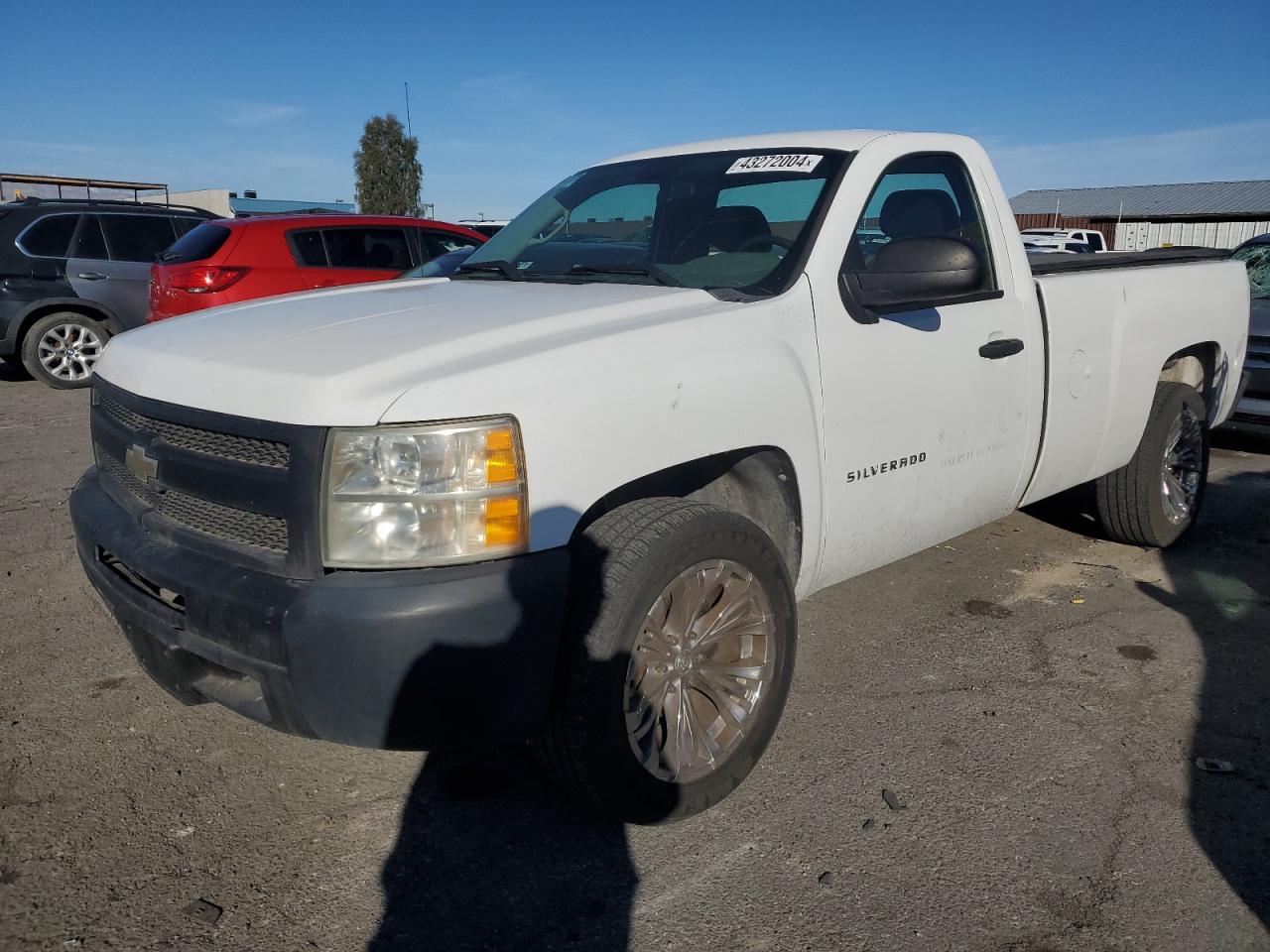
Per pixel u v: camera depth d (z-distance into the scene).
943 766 3.12
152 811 2.88
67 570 4.82
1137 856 2.68
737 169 3.70
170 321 3.32
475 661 2.29
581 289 3.29
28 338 10.33
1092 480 4.88
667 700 2.75
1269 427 7.32
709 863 2.66
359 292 3.59
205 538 2.56
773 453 3.03
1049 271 4.59
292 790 3.00
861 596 4.54
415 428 2.30
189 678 2.63
